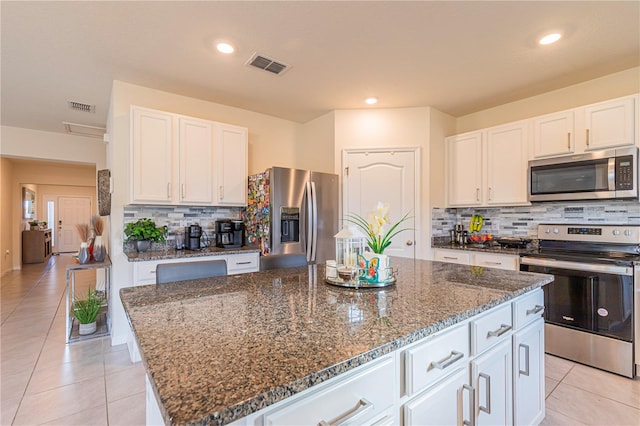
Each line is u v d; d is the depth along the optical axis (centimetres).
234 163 334
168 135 294
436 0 186
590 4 189
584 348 246
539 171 298
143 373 231
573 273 253
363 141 375
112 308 289
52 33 219
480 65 265
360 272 154
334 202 366
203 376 67
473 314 115
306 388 67
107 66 268
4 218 609
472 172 354
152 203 285
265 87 312
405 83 302
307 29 215
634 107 246
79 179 752
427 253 357
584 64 264
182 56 251
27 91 322
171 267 173
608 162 256
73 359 252
